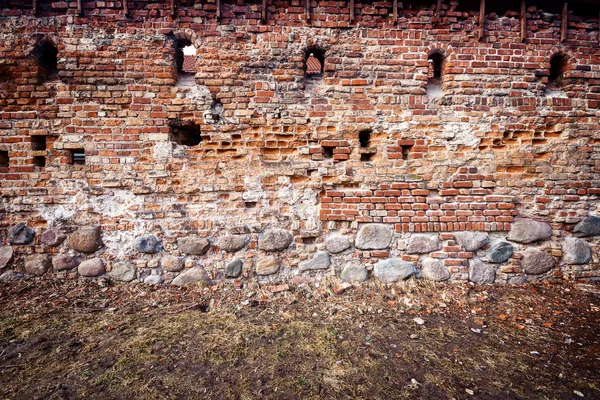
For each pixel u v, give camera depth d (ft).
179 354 8.05
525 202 12.28
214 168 11.87
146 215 11.81
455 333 9.28
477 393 6.93
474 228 12.16
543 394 6.97
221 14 11.57
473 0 11.84
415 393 6.88
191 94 11.68
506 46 12.04
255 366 7.68
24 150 11.44
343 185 12.19
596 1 11.82
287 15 11.71
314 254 12.14
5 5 11.12
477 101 12.06
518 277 12.30
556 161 12.26
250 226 12.04
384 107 11.97
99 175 11.60
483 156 12.15
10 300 10.56
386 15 11.88
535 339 9.07
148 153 11.68
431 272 12.10
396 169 12.07
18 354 7.98
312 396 6.72
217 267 12.02
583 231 12.35
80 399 6.59
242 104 11.78
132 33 11.41
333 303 10.92
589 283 12.19
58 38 11.23
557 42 12.16
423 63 11.94
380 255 12.13
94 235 11.69
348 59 11.88
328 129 11.97
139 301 10.91
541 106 12.17
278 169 11.96
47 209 11.61
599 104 12.30
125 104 11.54
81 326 9.21
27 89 11.31
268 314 10.19
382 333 9.16
